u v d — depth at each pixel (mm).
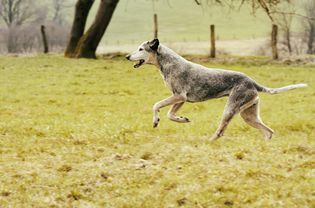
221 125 14781
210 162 12672
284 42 63625
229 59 41312
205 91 14680
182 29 140500
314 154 13578
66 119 19266
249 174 11703
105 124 17359
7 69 35125
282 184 11180
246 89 14625
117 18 155000
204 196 10633
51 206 10477
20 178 11758
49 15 126125
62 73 33438
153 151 13758
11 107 22469
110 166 12461
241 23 138375
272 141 14820
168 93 27375
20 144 14742
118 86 29250
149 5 167375
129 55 15055
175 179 11430
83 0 43875
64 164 12648
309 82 30766
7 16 109375
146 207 10344
